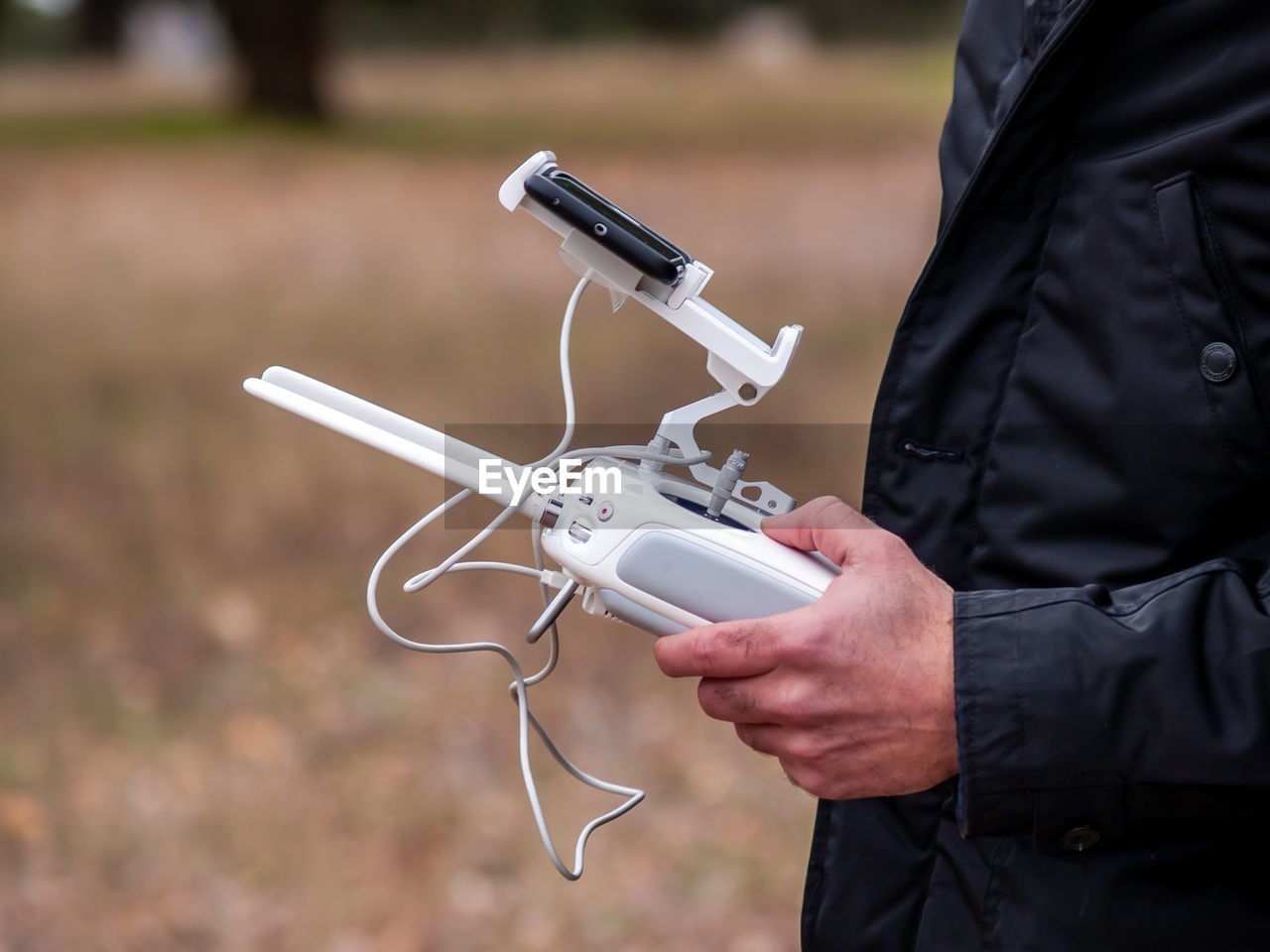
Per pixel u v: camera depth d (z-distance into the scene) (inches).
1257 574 35.3
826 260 321.4
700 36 1529.3
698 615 38.0
